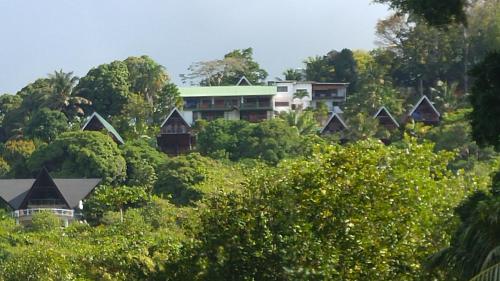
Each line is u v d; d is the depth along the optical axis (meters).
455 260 20.52
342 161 29.61
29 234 68.81
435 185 30.78
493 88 22.89
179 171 86.69
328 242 28.14
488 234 19.75
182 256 28.55
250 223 27.94
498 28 94.50
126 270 35.62
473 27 94.19
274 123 102.88
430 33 119.31
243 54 169.12
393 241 28.67
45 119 119.94
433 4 24.61
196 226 29.23
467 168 75.50
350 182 29.12
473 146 80.56
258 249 27.52
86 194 93.56
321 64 153.62
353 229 28.50
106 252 45.19
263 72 165.62
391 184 29.69
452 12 24.66
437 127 89.25
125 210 82.00
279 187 28.86
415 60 124.38
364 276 28.11
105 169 99.25
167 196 81.62
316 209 28.66
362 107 115.62
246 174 32.59
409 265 28.39
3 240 66.25
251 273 27.56
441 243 28.42
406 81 128.00
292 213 28.28
